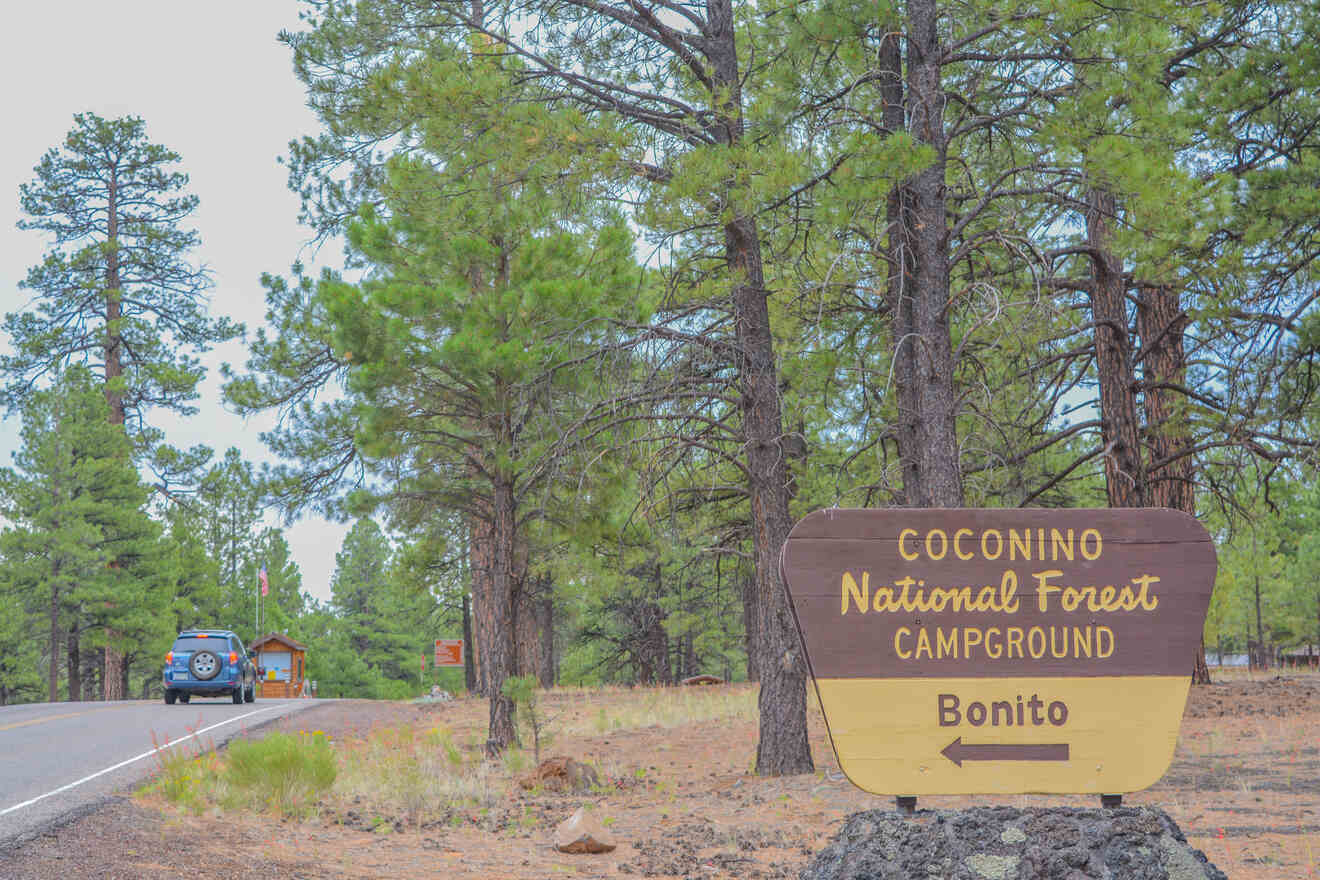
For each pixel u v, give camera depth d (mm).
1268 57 15570
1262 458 17859
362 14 14398
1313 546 50562
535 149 12234
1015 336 13352
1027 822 5531
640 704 25562
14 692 66312
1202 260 15125
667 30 14117
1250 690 19781
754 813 11609
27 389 51906
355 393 18328
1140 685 5680
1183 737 15094
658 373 14102
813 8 12398
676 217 11766
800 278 14211
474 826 11133
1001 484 18234
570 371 16109
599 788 13883
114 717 21953
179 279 54531
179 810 10250
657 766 16094
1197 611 5738
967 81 13953
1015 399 18906
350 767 13930
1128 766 5613
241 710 24969
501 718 17797
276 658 49906
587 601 45125
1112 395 18703
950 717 5652
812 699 22203
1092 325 17734
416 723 23266
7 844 7770
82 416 51500
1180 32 13055
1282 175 14883
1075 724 5648
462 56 13484
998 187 13852
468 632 56500
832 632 5699
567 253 17172
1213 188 13758
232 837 9234
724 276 14867
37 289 51969
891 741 5637
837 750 5633
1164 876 5348
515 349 16219
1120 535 5781
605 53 15258
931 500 12570
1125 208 11617
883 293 13414
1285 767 12414
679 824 11172
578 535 18844
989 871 5387
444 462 19766
